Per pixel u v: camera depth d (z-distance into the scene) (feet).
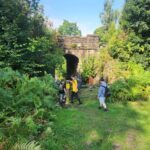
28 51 57.21
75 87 51.65
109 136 35.22
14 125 30.48
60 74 78.95
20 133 30.19
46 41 59.57
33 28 64.75
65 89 51.98
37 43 55.93
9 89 40.32
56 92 51.01
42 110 37.32
